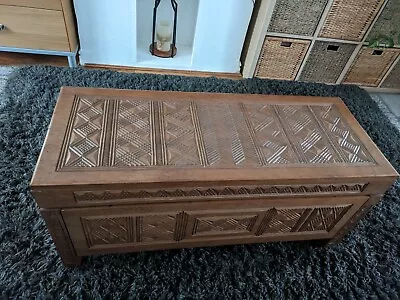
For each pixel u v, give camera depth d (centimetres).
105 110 104
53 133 93
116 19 173
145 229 100
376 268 122
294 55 191
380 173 100
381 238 132
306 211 106
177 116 107
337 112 121
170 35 203
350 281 117
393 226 136
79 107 103
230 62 201
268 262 119
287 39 182
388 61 198
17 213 119
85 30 176
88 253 105
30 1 152
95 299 103
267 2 167
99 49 186
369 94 209
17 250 110
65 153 88
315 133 110
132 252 114
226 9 175
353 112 187
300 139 107
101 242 102
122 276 109
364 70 203
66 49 175
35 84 167
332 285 116
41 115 154
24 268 107
